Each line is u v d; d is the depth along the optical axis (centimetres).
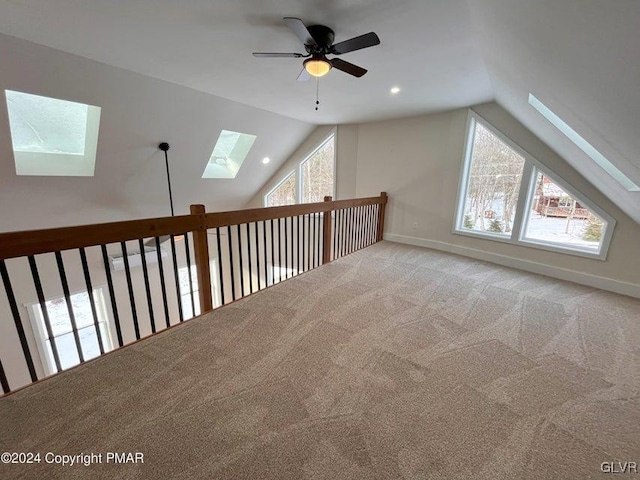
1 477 105
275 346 188
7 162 304
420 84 308
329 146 566
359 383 156
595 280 309
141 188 450
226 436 123
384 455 116
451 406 142
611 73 120
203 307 235
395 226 497
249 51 244
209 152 461
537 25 131
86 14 188
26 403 137
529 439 125
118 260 512
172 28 207
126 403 139
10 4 176
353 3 177
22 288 425
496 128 369
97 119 316
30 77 245
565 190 324
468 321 227
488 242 394
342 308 244
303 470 110
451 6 176
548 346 196
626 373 170
